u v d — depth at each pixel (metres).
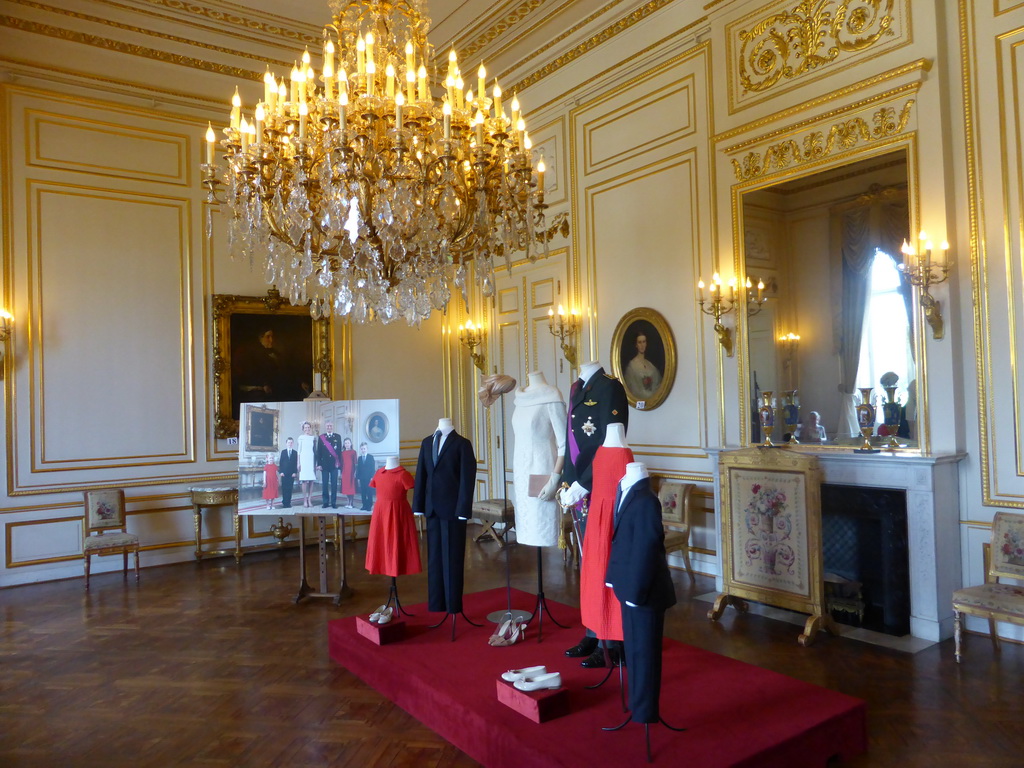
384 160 3.78
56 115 6.90
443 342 9.30
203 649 4.66
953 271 4.55
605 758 2.68
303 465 5.63
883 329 4.83
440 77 8.16
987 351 4.44
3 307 6.59
